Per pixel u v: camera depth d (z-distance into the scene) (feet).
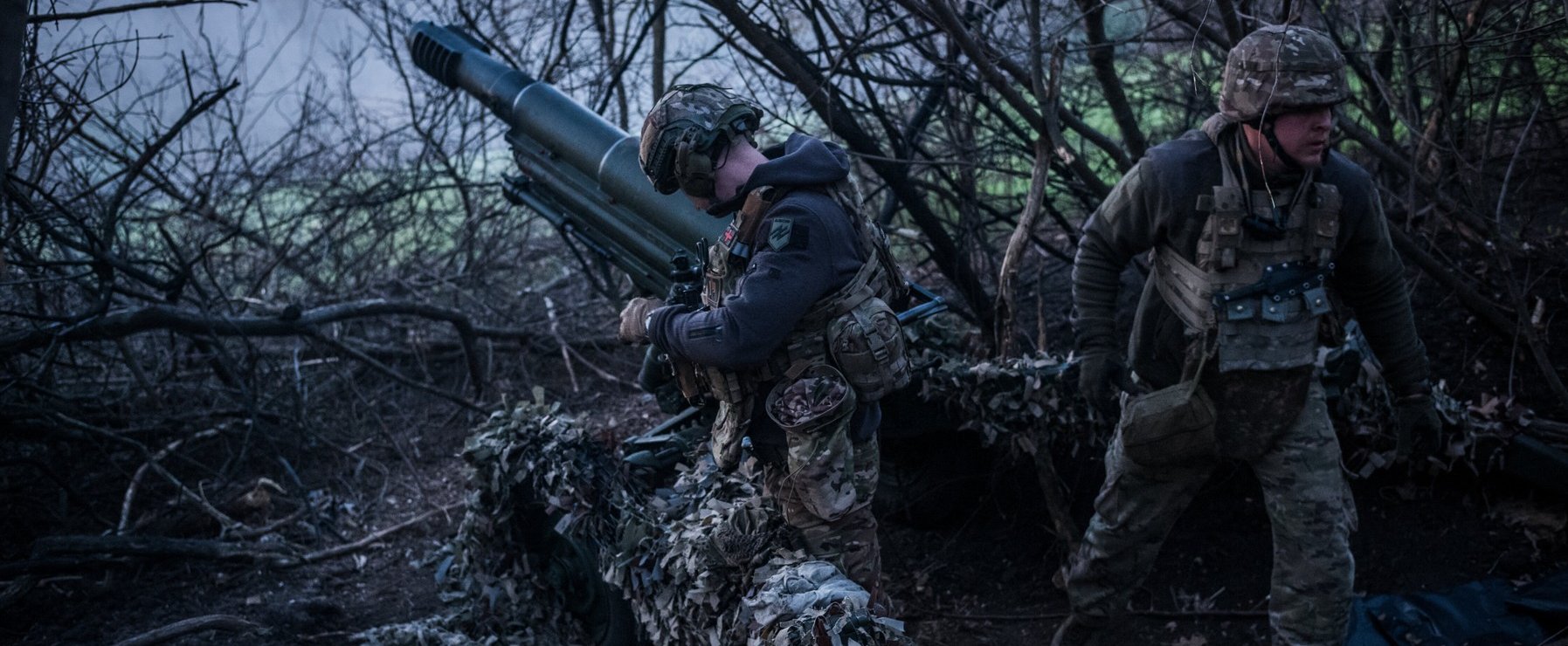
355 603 11.34
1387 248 7.47
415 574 11.89
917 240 13.42
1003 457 10.66
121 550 11.34
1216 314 7.29
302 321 14.16
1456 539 9.64
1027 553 10.65
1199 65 11.91
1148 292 7.91
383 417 15.78
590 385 16.30
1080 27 14.56
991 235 16.11
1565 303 11.79
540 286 18.97
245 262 18.39
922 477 10.78
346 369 16.39
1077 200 15.11
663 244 9.65
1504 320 11.39
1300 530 7.52
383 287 17.84
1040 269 13.11
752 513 7.11
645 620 7.62
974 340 11.59
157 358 15.66
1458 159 10.39
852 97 12.55
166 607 11.02
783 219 6.41
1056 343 13.57
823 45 11.78
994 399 9.36
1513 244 12.10
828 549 7.00
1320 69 6.72
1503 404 9.51
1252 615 9.35
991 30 11.72
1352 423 9.32
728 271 6.68
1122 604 8.56
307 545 12.53
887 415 9.82
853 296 6.62
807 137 6.79
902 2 9.79
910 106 13.88
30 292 14.43
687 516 7.57
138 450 13.12
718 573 6.97
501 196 18.22
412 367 17.12
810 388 6.62
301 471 14.38
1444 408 9.32
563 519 8.21
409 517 13.16
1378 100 12.37
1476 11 10.73
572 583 9.25
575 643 9.25
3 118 5.79
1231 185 7.10
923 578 10.58
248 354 14.43
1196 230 7.27
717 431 7.13
